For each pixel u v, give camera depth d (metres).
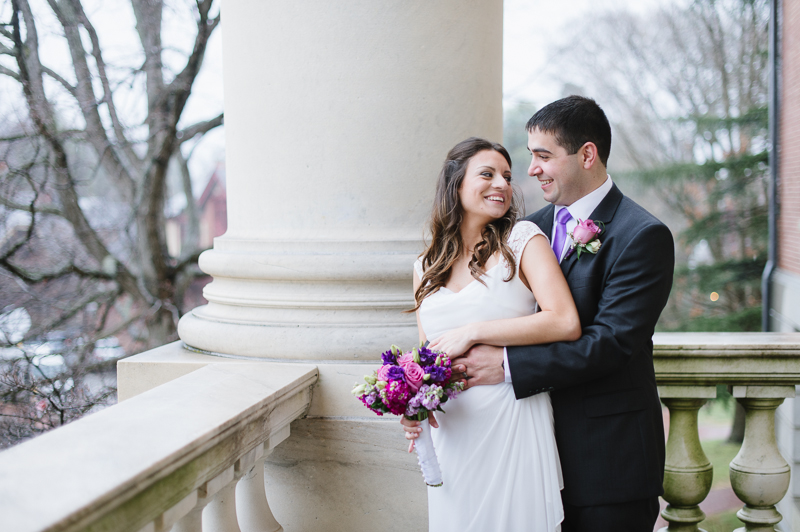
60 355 8.57
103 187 11.38
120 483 1.60
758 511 3.14
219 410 2.24
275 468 3.08
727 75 16.22
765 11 15.62
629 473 2.32
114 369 8.90
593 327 2.28
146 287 10.99
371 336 3.01
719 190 15.76
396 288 3.13
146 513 1.75
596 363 2.20
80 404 7.13
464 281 2.46
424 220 3.13
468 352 2.34
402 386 2.17
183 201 13.19
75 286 10.16
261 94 3.24
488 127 3.28
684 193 16.34
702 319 15.02
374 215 3.12
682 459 3.10
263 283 3.25
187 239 11.77
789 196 12.41
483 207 2.38
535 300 2.43
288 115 3.17
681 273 15.70
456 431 2.39
